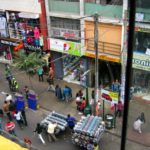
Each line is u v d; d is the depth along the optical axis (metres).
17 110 19.70
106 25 19.28
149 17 17.47
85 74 20.41
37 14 21.84
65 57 22.55
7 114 18.83
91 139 15.59
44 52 23.11
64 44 21.47
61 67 23.16
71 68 22.92
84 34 20.50
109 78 21.62
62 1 20.53
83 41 20.64
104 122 17.36
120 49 19.33
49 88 22.20
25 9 22.41
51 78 22.23
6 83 23.89
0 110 19.16
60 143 16.94
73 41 21.22
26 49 24.16
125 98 4.65
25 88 20.86
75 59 22.28
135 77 19.91
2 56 27.28
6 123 17.62
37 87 22.86
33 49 23.58
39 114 19.73
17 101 19.55
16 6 22.80
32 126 18.56
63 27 21.48
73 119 17.36
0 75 25.03
